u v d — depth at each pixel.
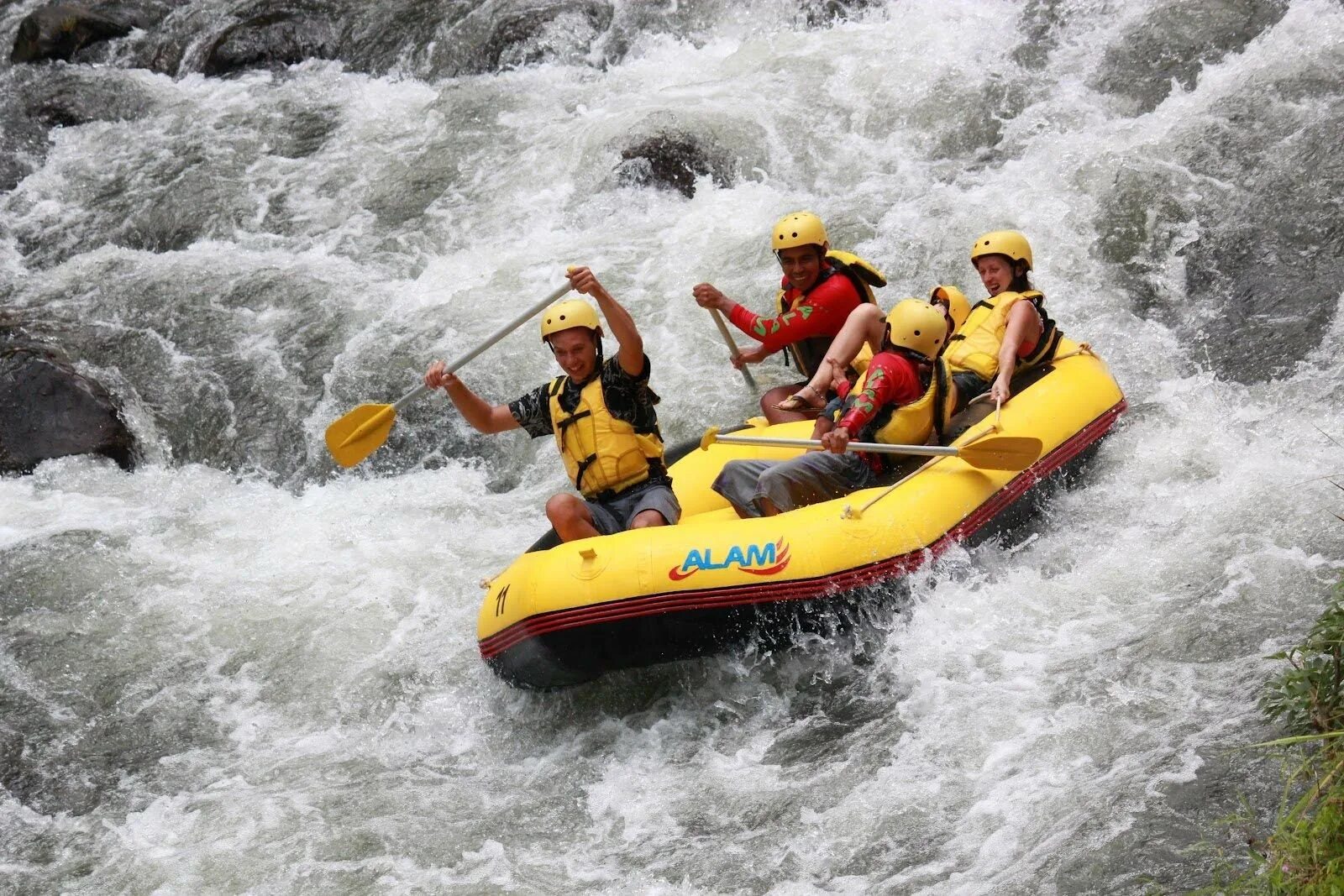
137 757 20.66
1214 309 28.11
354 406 29.69
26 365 30.48
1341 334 26.12
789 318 24.22
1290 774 14.85
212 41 45.00
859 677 19.31
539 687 20.11
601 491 20.78
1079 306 28.80
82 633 23.58
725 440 20.84
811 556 19.05
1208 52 33.81
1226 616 18.55
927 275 29.91
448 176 37.09
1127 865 14.66
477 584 23.72
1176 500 21.69
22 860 18.72
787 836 16.78
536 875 17.00
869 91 35.88
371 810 18.69
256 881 17.52
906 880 15.53
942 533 19.91
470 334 30.59
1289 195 29.55
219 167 39.38
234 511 27.67
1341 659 15.30
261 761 20.20
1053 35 36.16
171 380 31.38
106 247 37.16
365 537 25.97
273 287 33.69
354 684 21.61
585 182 35.19
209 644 22.98
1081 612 19.48
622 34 41.59
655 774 18.59
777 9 40.53
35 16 46.59
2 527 27.20
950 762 17.27
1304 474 21.55
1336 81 31.55
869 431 21.30
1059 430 22.39
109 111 43.22
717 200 33.69
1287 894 13.06
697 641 19.19
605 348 29.41
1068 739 17.03
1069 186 31.38
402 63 43.16
